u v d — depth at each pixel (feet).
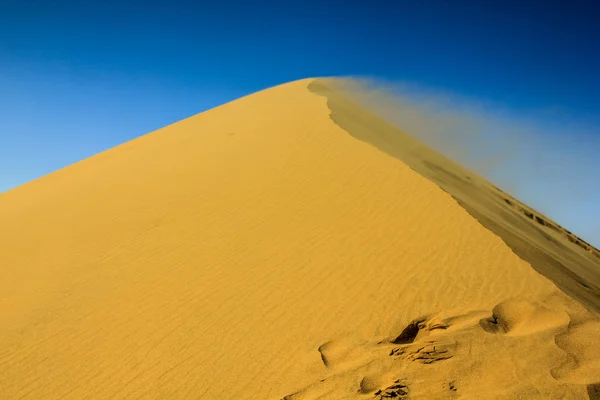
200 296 26.35
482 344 19.72
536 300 22.29
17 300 28.86
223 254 29.96
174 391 20.34
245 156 44.91
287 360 21.07
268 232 31.55
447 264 25.89
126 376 21.52
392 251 27.63
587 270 40.11
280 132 49.57
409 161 44.29
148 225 35.45
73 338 24.48
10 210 50.80
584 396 16.42
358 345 21.20
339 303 24.12
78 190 49.73
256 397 19.39
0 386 21.70
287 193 36.04
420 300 23.39
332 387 18.95
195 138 58.49
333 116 54.65
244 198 36.50
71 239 36.24
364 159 39.91
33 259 34.37
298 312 23.99
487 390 17.44
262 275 27.30
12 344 24.48
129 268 30.32
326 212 32.76
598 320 20.58
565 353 18.57
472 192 47.29
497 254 26.35
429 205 31.96
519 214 51.96
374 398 17.93
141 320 25.14
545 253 32.35
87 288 28.84
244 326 23.54
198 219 34.86
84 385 21.34
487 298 22.88
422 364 19.24
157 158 53.47
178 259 30.27
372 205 32.81
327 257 27.96
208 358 21.89
